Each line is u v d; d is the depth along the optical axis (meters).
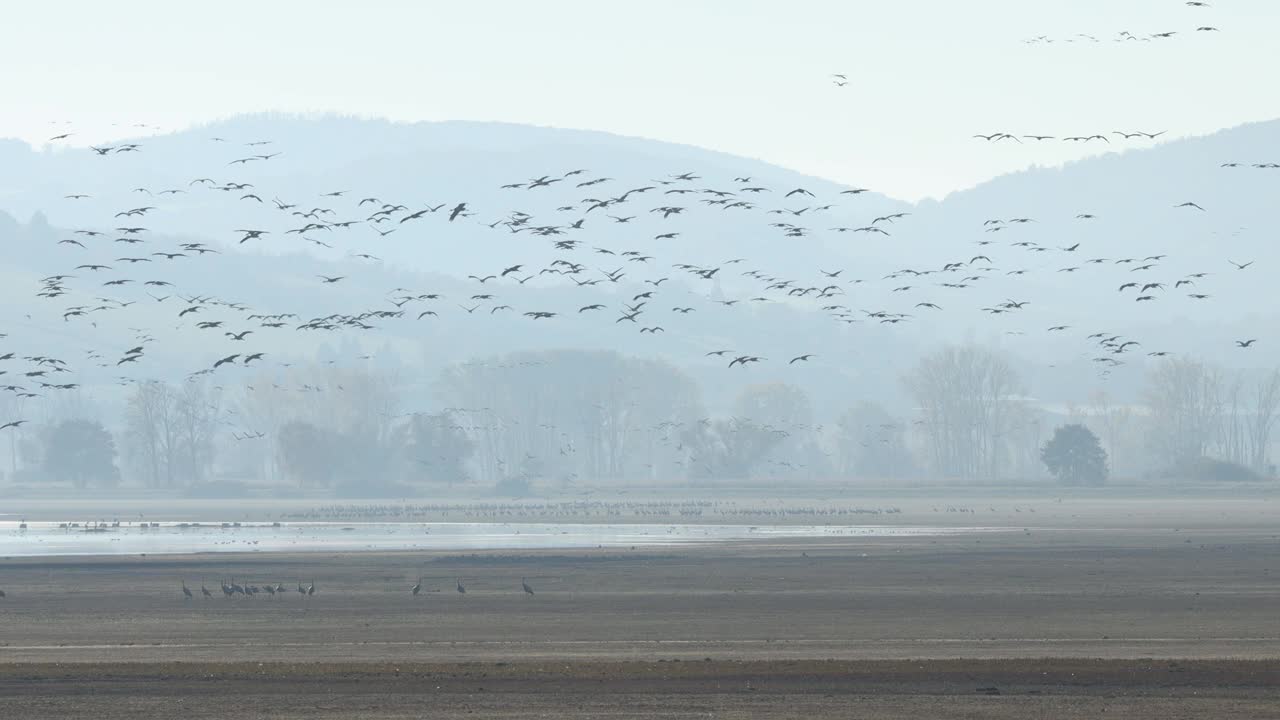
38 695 43.16
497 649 54.66
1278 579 80.19
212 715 40.53
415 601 72.38
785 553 103.06
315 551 110.00
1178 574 84.06
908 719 39.50
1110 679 44.34
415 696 42.78
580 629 60.75
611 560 97.38
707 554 102.69
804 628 60.41
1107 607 67.19
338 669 46.81
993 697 42.25
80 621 65.06
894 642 55.72
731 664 47.06
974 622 61.97
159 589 79.69
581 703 41.75
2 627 63.06
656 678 45.00
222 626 62.88
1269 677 44.31
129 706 41.69
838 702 41.69
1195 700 41.66
